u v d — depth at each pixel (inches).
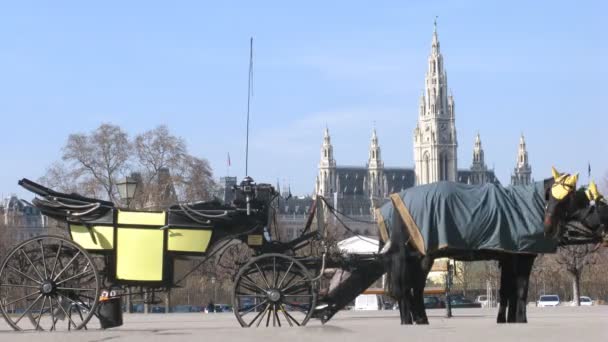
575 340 855.7
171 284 1053.2
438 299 3518.7
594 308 2942.9
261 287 1055.0
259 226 1072.8
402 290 1042.7
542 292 4852.4
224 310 3806.6
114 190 4296.3
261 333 922.1
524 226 1021.8
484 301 4136.3
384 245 1070.4
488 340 856.9
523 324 1029.2
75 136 4188.0
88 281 1097.4
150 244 1047.0
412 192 1043.9
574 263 3644.2
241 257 1363.2
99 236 1045.2
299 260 1091.3
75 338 891.4
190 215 1051.9
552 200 1019.3
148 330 1057.5
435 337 883.4
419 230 1024.9
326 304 1083.3
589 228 1024.2
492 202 1027.3
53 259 1135.0
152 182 4256.9
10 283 1098.1
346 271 1091.9
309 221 1139.9
